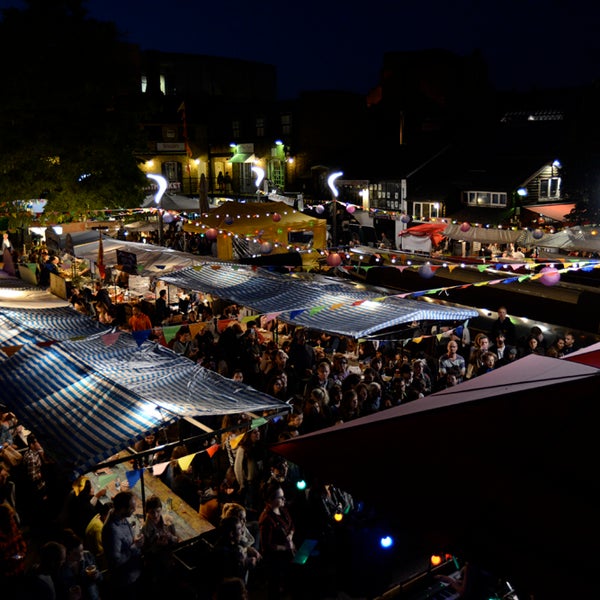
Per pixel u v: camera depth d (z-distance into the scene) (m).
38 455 9.20
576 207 25.73
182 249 29.48
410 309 12.09
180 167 50.28
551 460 3.13
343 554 7.70
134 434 7.20
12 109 24.62
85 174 26.66
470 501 3.12
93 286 20.62
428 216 34.50
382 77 43.78
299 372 12.13
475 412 3.62
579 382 3.53
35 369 9.41
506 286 15.76
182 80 53.50
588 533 2.77
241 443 8.70
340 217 37.09
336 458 3.80
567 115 37.22
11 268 18.52
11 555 6.89
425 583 7.31
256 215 23.62
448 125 39.25
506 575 2.82
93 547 7.40
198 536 7.73
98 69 25.81
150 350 10.40
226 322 13.30
